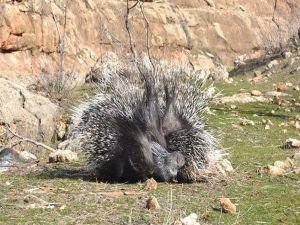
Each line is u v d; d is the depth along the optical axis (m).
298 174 7.21
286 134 8.97
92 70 13.45
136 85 6.97
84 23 19.31
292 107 11.17
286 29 26.56
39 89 10.96
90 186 6.84
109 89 7.02
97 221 6.20
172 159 6.84
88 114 7.07
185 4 25.22
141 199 6.55
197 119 6.96
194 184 6.91
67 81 11.22
